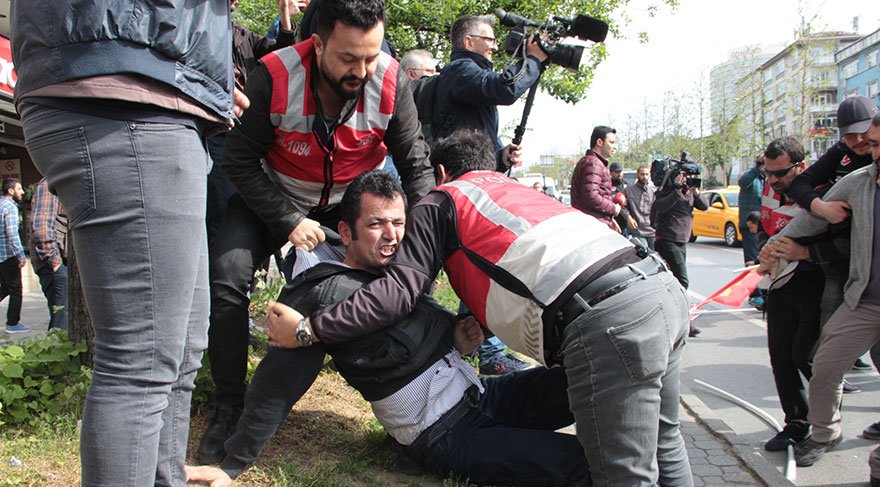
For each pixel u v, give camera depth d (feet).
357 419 11.71
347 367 9.54
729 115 150.30
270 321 9.12
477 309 8.97
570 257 8.08
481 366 15.80
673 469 9.03
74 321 11.44
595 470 8.10
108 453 5.43
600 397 7.86
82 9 5.08
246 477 9.29
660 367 7.87
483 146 10.34
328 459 10.10
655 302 7.91
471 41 14.89
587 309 7.83
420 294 9.12
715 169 163.53
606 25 13.37
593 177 23.30
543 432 9.35
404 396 9.54
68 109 5.26
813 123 125.59
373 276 9.57
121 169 5.33
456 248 8.96
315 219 11.00
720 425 14.92
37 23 5.18
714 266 47.06
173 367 5.81
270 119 9.31
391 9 32.81
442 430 9.65
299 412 11.58
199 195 5.81
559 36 13.70
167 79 5.36
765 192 17.93
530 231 8.38
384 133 9.99
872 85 173.58
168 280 5.59
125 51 5.19
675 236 26.66
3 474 8.32
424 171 10.52
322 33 8.54
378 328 8.92
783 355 13.38
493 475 9.39
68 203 5.42
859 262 11.48
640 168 32.42
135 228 5.41
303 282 9.36
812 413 12.56
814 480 12.44
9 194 25.11
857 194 11.57
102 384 5.49
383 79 9.50
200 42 5.62
